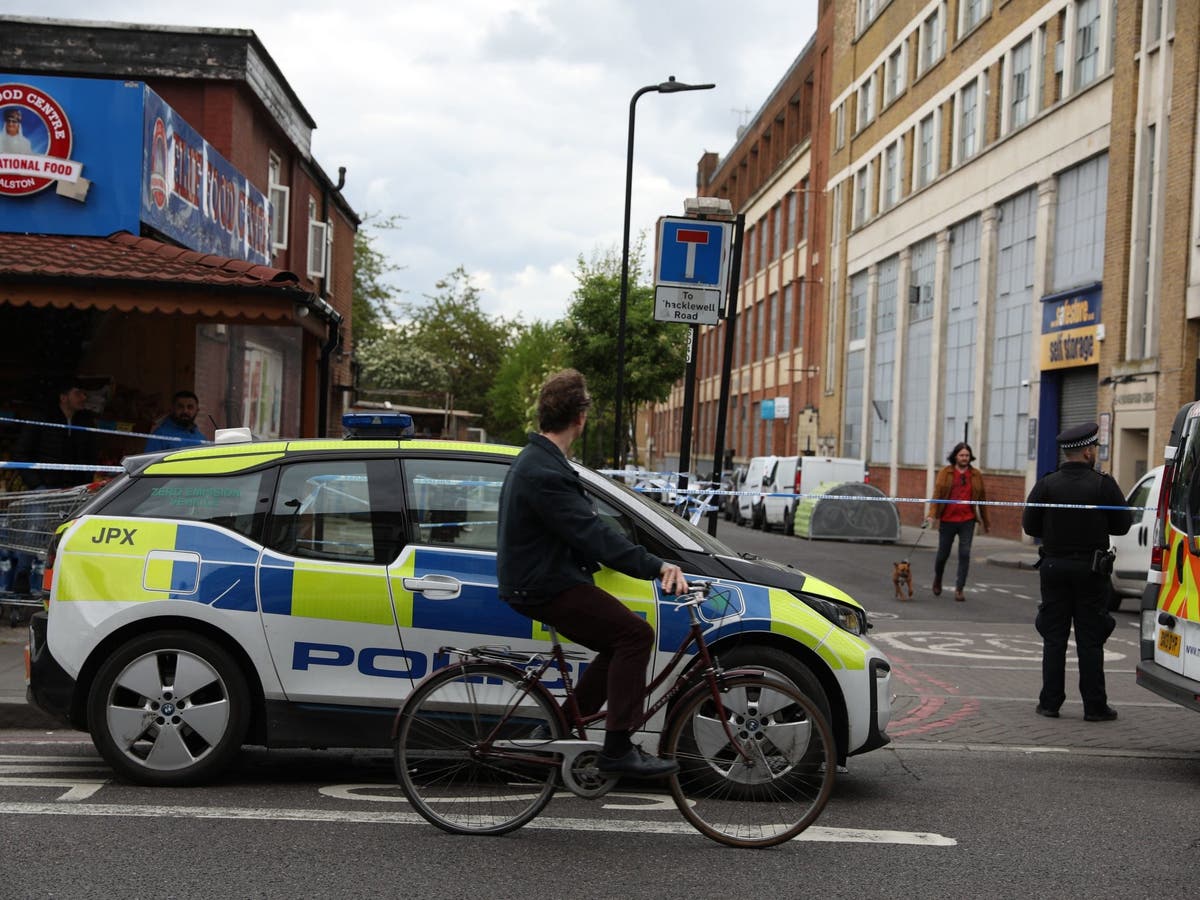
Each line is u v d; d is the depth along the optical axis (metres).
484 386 90.88
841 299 47.62
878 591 17.50
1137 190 24.77
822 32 52.00
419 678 6.08
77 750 7.15
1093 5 27.33
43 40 20.11
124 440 14.17
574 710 5.44
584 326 45.53
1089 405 27.59
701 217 10.85
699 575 6.14
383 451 6.31
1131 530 15.28
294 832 5.41
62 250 12.80
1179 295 23.17
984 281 33.09
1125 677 10.84
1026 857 5.30
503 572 5.25
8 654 9.57
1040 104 30.09
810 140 53.41
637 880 4.86
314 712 6.11
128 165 13.87
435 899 4.56
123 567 6.20
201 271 12.38
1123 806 6.29
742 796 5.42
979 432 33.09
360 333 55.84
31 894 4.53
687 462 10.87
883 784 6.72
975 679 10.44
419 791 5.45
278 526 6.23
